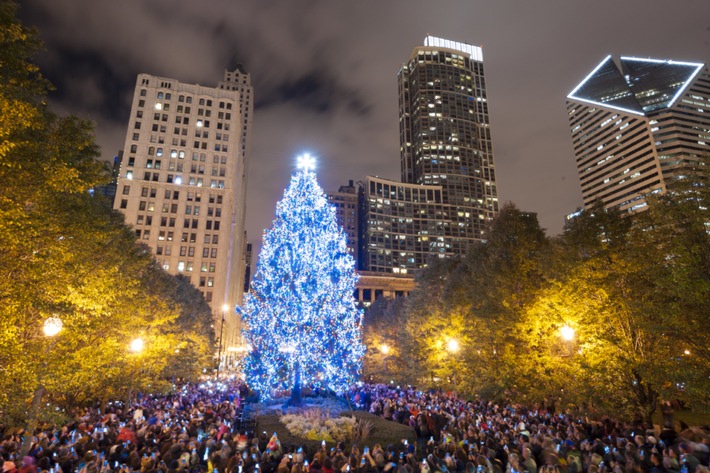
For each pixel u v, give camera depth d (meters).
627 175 176.25
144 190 99.81
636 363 17.00
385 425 20.22
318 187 31.22
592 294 19.42
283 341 27.05
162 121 105.50
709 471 10.23
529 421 19.98
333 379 28.12
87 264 14.73
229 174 107.19
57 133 12.24
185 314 43.69
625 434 16.31
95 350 16.12
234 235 134.50
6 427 16.38
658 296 15.87
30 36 9.98
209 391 40.22
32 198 10.99
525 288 24.17
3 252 11.27
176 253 97.94
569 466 12.85
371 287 154.00
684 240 14.23
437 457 14.02
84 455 12.52
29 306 11.46
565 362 20.86
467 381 27.97
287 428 19.69
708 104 172.88
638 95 181.62
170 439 15.09
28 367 11.91
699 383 13.52
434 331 34.66
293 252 28.38
